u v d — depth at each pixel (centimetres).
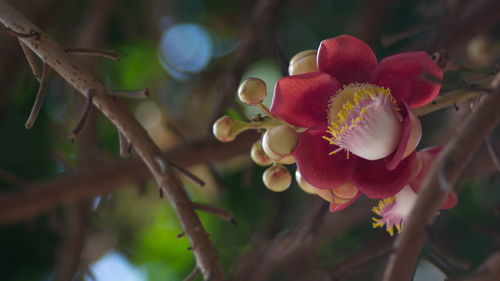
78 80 122
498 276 138
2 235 195
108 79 219
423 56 123
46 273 196
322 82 124
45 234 196
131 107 218
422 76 121
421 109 125
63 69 122
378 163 124
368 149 123
